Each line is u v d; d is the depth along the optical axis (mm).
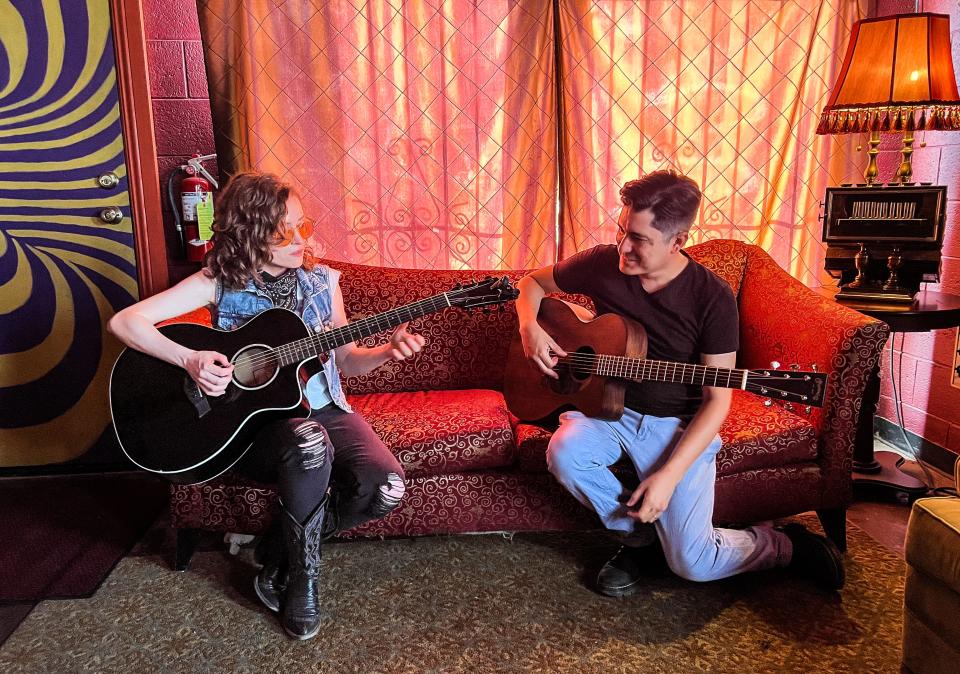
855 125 2396
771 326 2326
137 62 2605
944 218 2389
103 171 2684
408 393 2473
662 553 2041
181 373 1790
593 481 1883
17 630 1820
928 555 1422
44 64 2596
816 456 2080
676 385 1896
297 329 1823
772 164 2842
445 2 2682
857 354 1986
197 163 2668
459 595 1939
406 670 1654
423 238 2836
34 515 2473
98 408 2812
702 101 2793
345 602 1915
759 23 2742
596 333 1905
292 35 2645
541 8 2699
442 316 2496
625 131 2801
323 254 2812
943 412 2748
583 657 1692
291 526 1766
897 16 2314
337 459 1874
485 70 2734
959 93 2527
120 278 2752
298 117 2703
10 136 2633
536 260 2887
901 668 1542
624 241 1812
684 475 1803
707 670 1646
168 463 1768
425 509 2078
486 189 2814
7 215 2680
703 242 2795
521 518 2102
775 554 1937
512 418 2221
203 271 1881
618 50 2744
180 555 2086
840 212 2529
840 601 1904
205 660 1699
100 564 2133
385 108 2736
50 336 2756
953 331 2682
